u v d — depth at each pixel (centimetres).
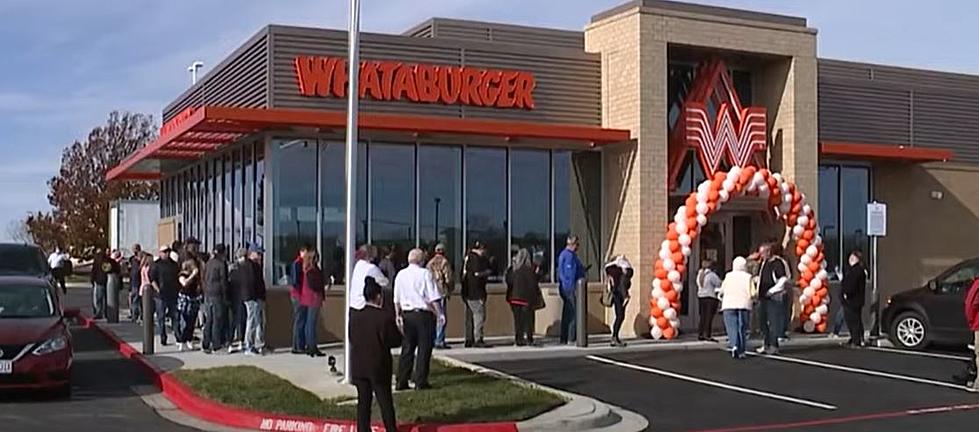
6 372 1485
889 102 2888
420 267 1523
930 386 1711
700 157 2459
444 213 2294
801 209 2489
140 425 1352
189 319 2094
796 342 2300
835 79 2803
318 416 1308
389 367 1199
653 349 2150
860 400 1574
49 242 6675
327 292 2169
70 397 1579
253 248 2047
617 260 2189
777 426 1359
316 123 2041
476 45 2297
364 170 2225
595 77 2431
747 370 1878
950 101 3000
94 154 6788
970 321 1695
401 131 2159
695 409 1489
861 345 2269
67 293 5019
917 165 2928
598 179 2452
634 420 1391
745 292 2038
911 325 2220
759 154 2592
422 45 2244
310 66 2123
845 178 2825
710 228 2530
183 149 2494
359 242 2212
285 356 1936
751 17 2506
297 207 2170
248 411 1347
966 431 1327
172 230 3241
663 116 2369
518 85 2325
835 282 2733
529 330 2138
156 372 1731
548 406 1378
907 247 2900
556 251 2400
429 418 1289
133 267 2869
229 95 2428
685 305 2477
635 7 2358
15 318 1577
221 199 2572
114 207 3947
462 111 2272
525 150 2380
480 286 2105
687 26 2409
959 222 2983
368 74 2178
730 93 2533
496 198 2347
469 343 2103
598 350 2100
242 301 1986
